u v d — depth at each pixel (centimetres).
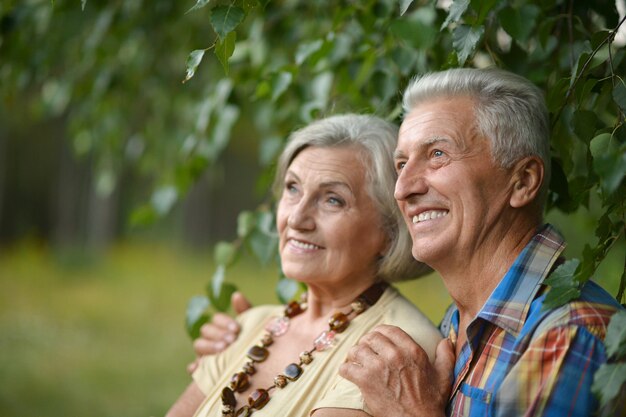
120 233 1705
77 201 1645
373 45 239
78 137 447
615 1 195
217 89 291
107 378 654
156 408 572
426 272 206
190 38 412
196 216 1836
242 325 232
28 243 1516
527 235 168
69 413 557
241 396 202
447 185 165
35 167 1692
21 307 957
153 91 445
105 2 359
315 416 177
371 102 248
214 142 292
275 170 250
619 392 139
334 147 202
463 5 166
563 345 143
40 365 690
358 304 203
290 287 243
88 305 995
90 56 378
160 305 1010
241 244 259
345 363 171
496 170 164
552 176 193
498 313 159
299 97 279
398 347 169
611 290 280
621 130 152
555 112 176
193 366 235
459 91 170
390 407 162
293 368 196
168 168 443
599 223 152
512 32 184
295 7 307
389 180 198
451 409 164
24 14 324
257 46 305
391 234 202
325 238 200
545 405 140
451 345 176
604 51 190
